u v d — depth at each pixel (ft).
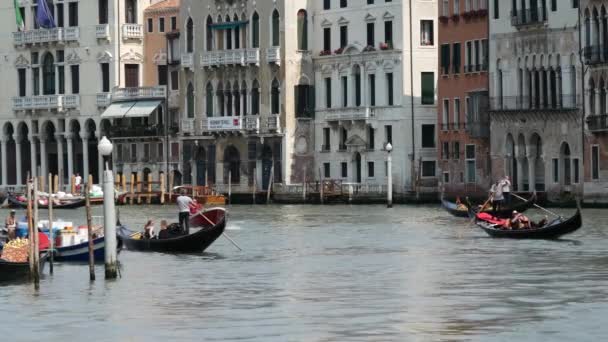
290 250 283.38
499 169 444.96
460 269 240.73
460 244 287.69
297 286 221.46
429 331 179.01
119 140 566.77
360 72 501.15
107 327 185.78
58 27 577.84
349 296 208.95
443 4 468.75
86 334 181.37
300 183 516.32
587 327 179.63
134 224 387.55
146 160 560.61
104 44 568.41
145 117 560.20
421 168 484.74
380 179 496.23
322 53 513.86
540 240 291.17
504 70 442.09
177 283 227.20
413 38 488.02
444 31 469.16
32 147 586.86
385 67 492.54
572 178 418.72
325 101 514.68
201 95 544.21
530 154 433.48
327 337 176.24
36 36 582.35
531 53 431.02
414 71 488.44
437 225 349.00
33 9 587.68
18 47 589.32
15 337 180.45
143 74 566.77
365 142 500.33
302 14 519.60
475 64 455.63
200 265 253.85
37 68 586.86
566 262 247.70
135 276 236.63
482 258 257.75
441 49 471.62
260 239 313.53
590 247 273.75
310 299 206.49
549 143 426.51
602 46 405.59
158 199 517.55
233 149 535.19
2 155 594.24
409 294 209.87
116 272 232.73
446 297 206.08
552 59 424.05
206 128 539.29
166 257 268.21
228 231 341.41
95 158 579.07
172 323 187.83
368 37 499.10
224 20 535.60
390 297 207.21
